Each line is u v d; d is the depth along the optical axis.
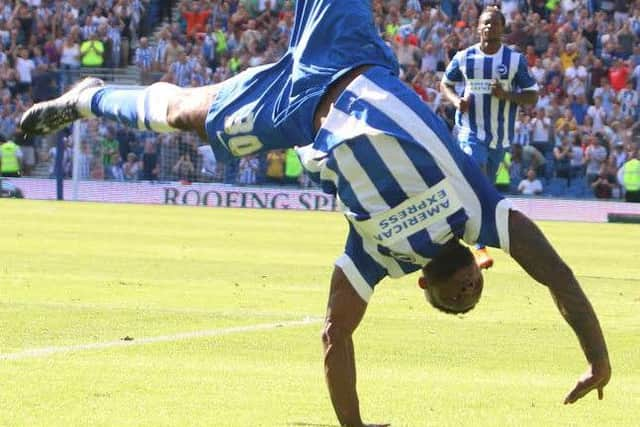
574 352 20.64
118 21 80.38
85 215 56.31
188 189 70.94
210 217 57.78
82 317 23.39
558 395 16.86
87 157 74.62
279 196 69.62
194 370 18.02
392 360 19.48
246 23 79.44
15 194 73.12
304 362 18.95
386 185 13.36
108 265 33.91
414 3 77.38
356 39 15.03
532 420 15.17
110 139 74.31
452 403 16.11
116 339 20.77
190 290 28.50
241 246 41.50
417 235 13.30
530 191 70.50
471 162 13.54
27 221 51.19
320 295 28.08
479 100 33.66
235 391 16.53
